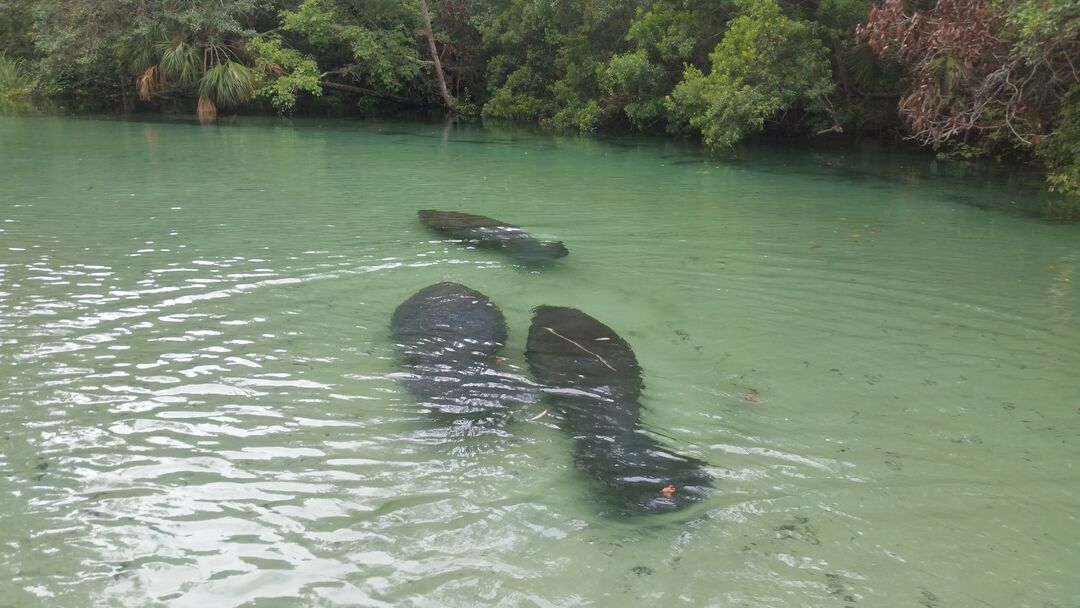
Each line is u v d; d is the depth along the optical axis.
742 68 17.20
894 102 18.83
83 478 3.58
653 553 3.15
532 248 8.16
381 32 26.36
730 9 19.05
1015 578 3.04
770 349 5.46
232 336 5.39
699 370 5.03
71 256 7.38
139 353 5.05
